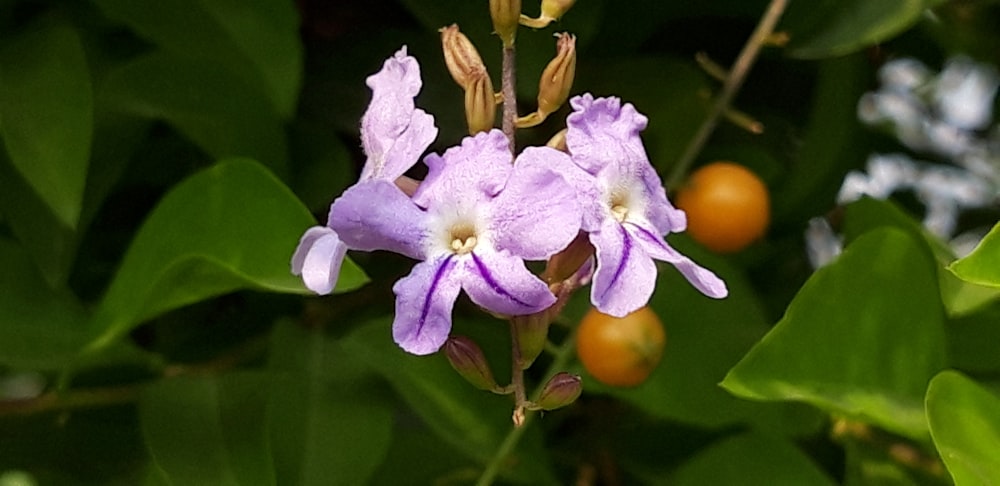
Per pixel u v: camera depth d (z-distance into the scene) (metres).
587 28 0.14
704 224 0.14
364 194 0.10
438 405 0.14
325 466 0.14
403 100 0.11
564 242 0.10
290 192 0.13
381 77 0.11
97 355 0.14
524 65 0.14
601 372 0.13
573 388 0.11
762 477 0.14
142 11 0.14
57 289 0.14
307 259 0.11
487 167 0.10
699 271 0.11
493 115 0.11
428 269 0.10
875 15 0.14
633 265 0.10
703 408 0.14
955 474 0.12
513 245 0.10
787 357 0.13
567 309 0.14
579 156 0.10
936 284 0.13
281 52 0.14
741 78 0.14
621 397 0.14
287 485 0.13
